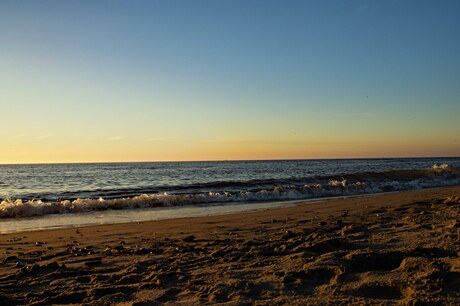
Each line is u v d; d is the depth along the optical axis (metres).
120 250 6.30
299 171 51.50
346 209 11.12
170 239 7.35
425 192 16.62
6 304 3.81
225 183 24.91
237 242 6.66
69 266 5.30
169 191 21.88
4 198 19.48
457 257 4.64
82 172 60.34
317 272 4.27
